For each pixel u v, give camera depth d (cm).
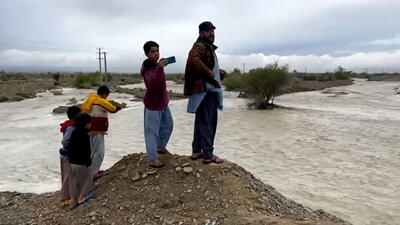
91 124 733
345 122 2312
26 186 1093
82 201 689
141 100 4078
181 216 592
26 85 6456
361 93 5216
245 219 555
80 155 677
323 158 1411
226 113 2728
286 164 1326
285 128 2062
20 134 2005
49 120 2545
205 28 625
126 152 1516
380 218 858
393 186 1086
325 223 557
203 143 673
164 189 653
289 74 3117
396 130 2028
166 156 734
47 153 1531
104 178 749
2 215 731
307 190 1049
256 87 3053
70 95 4884
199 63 610
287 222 543
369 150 1544
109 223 612
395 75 13875
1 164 1368
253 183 673
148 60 668
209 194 619
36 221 676
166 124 716
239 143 1669
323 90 5809
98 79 7400
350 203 950
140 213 618
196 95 640
